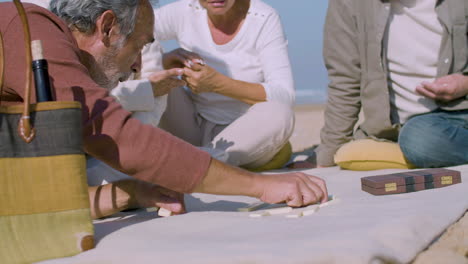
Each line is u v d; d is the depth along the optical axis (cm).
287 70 368
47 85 151
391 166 326
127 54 195
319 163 369
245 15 368
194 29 374
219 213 192
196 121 380
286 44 377
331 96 364
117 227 177
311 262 124
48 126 147
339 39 354
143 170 167
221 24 369
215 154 314
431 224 154
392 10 331
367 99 344
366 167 330
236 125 345
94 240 158
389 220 153
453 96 310
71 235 149
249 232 156
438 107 325
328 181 290
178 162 169
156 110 288
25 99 145
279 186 189
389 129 342
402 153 323
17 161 146
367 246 129
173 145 169
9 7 167
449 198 201
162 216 193
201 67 331
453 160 309
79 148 151
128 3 186
